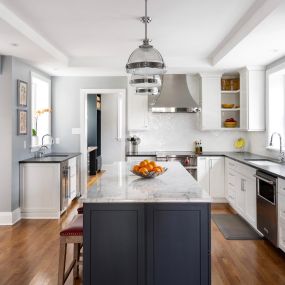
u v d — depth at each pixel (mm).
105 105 10031
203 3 3129
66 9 3277
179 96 6066
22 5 3164
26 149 5156
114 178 3133
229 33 4102
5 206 4621
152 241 2303
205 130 6402
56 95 6500
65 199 5270
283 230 3303
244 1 3078
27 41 3891
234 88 6242
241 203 4781
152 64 2514
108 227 2303
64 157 5496
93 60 5520
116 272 2305
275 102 5258
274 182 3461
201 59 5500
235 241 3951
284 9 2828
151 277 2303
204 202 2273
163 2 3100
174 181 2951
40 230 4379
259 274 3055
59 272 2586
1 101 4562
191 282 2307
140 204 2299
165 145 6582
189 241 2305
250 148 6203
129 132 6566
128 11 3344
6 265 3264
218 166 5875
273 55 4637
